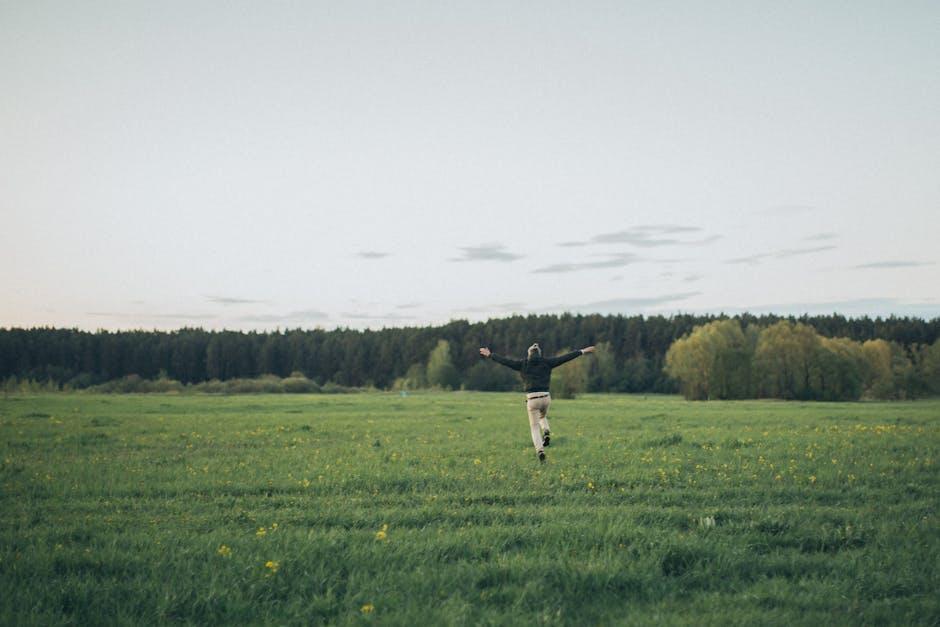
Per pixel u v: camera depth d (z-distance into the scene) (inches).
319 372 6707.7
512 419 1237.1
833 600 234.5
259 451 677.3
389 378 6476.4
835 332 6151.6
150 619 222.2
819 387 3710.6
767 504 382.6
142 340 6353.3
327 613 227.9
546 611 223.8
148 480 484.1
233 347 6545.3
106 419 1187.3
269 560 268.8
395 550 285.3
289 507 386.9
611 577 251.8
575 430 959.6
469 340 6525.6
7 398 2324.1
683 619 219.1
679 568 270.4
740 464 539.8
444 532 318.7
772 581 255.1
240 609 227.3
